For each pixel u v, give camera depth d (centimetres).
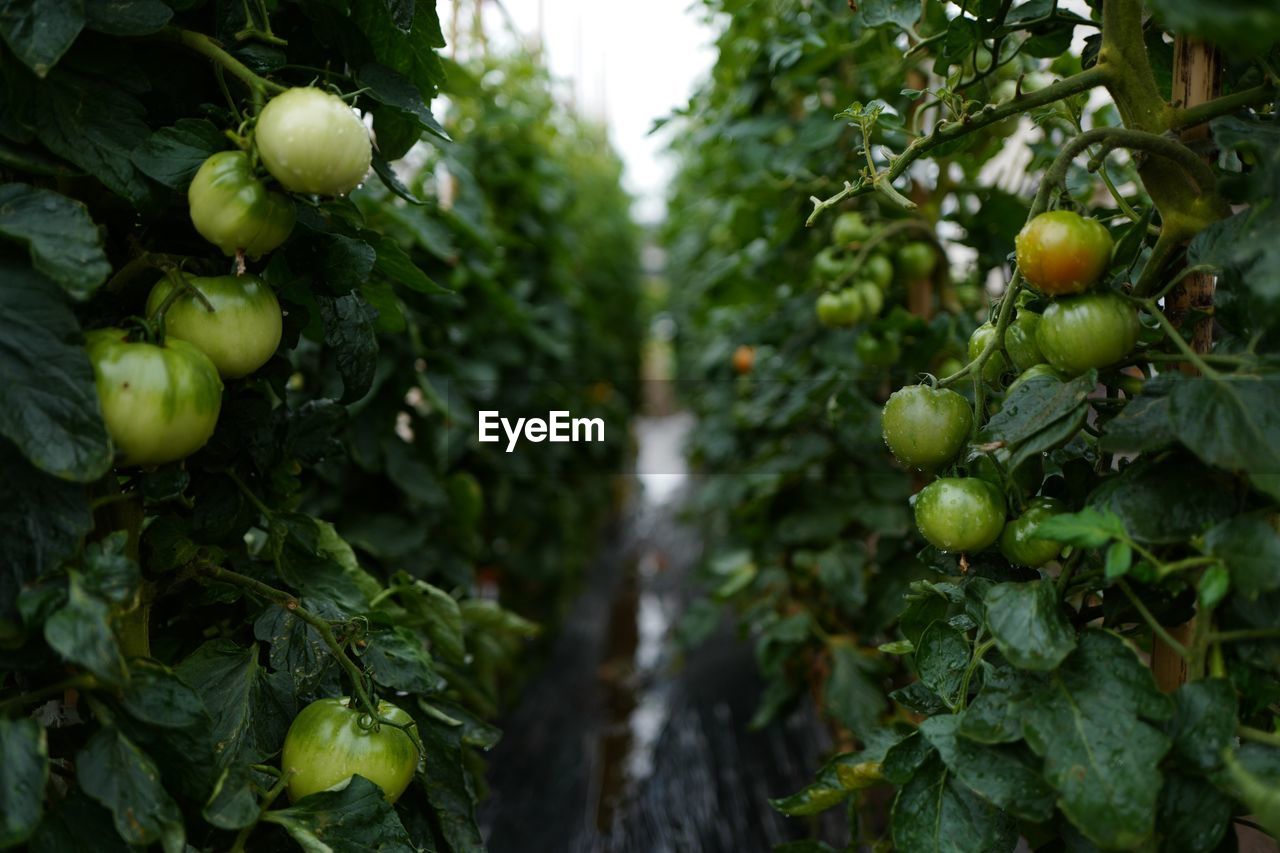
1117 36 83
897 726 117
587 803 261
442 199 270
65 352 68
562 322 373
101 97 78
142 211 81
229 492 101
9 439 67
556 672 353
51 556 69
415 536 193
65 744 80
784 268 233
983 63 146
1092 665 75
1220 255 73
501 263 275
